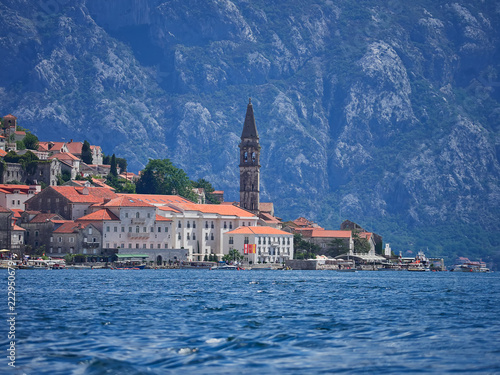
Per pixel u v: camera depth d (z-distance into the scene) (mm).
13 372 79875
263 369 82062
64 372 79875
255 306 142000
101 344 95188
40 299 151625
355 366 84000
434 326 115562
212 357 87562
